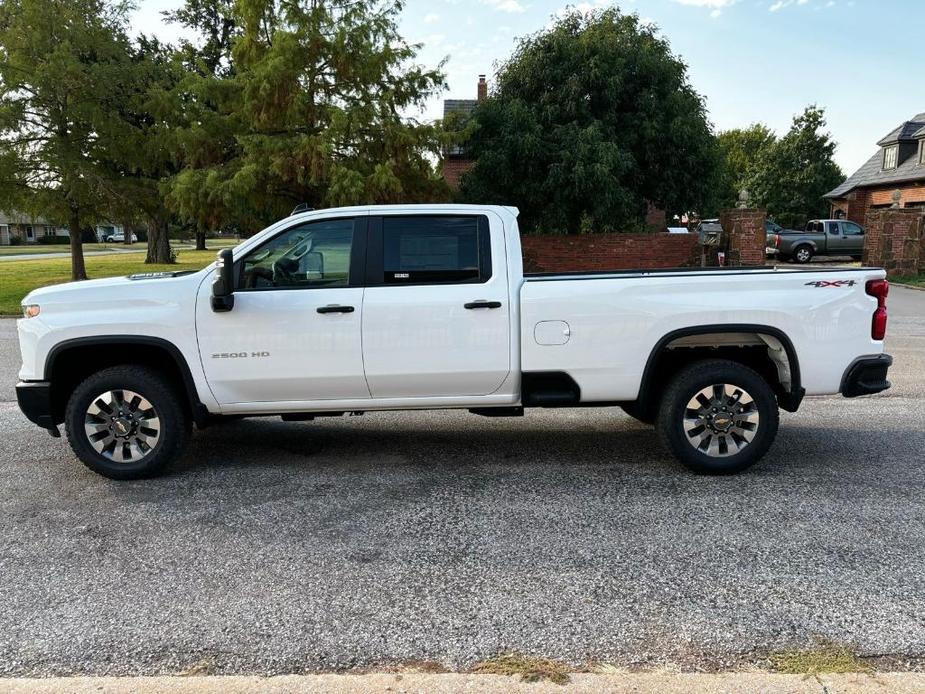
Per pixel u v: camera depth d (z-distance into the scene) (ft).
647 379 16.40
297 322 16.06
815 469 17.06
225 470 17.43
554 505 14.83
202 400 16.44
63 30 63.05
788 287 16.12
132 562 12.36
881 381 16.56
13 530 13.83
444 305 16.08
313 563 12.23
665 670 8.96
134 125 70.03
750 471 16.96
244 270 16.34
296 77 51.01
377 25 52.65
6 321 48.98
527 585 11.33
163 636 9.99
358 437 20.44
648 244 61.05
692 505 14.73
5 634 10.13
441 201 57.41
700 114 60.95
